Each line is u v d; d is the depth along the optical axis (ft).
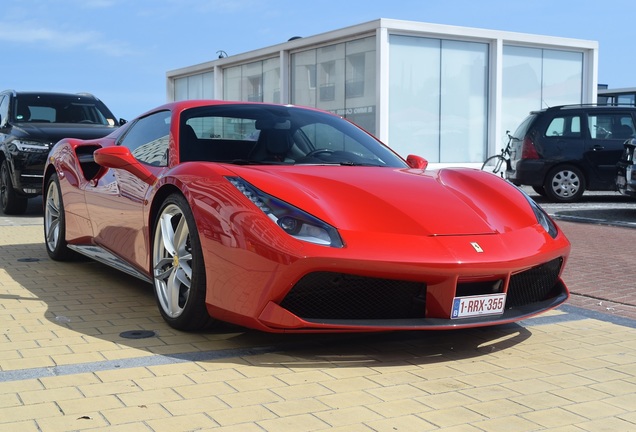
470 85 57.06
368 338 11.30
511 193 12.05
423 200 10.87
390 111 53.98
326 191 10.68
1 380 8.96
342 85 57.11
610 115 39.14
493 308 10.26
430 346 10.96
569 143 38.83
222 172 10.92
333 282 9.62
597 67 61.87
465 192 11.73
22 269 16.79
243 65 69.72
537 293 11.23
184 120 13.25
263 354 10.32
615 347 11.10
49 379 9.03
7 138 28.91
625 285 16.11
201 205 10.61
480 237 10.30
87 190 15.49
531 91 59.93
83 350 10.34
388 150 14.16
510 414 8.20
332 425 7.74
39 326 11.68
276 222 9.80
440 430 7.69
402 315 10.06
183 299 11.38
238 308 10.02
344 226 9.82
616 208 35.14
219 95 73.05
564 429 7.80
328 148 13.42
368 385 9.09
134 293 14.33
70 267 17.16
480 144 57.72
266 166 11.93
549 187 39.06
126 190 13.44
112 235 14.19
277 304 9.68
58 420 7.70
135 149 14.49
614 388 9.17
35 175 28.12
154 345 10.66
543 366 10.06
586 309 13.80
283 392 8.74
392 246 9.66
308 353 10.43
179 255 11.32
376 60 52.90
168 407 8.15
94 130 29.58
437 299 9.85
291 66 62.80
